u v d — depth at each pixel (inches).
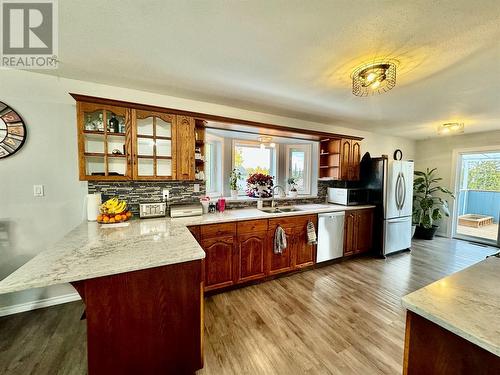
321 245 125.5
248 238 102.4
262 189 133.3
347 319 80.0
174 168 94.2
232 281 99.3
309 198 152.2
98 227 78.1
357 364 60.6
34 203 83.1
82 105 78.7
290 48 61.2
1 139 77.6
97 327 46.8
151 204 94.3
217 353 64.2
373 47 60.0
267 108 115.4
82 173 79.9
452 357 31.0
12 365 60.0
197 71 75.5
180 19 50.2
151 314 51.2
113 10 47.4
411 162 155.9
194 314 55.7
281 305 88.7
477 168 188.5
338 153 146.2
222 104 109.7
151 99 95.4
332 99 100.9
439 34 53.8
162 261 50.2
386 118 133.6
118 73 77.5
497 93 91.4
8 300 81.2
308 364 60.6
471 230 190.7
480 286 39.8
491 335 27.3
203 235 91.5
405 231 153.3
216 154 134.8
